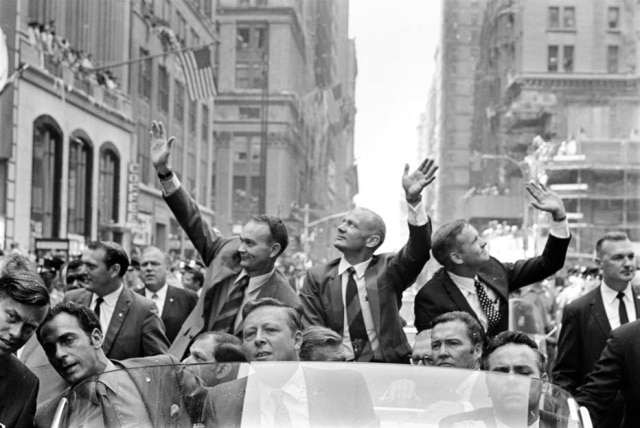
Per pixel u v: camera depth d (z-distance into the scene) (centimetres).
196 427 349
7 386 432
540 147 7550
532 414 351
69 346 439
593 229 7350
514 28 9319
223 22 9456
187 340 647
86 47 3828
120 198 3975
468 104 11356
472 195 9119
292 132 9656
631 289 668
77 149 3462
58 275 1366
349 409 345
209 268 659
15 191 2825
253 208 9350
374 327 646
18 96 2814
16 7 2722
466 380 355
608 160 7462
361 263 662
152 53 4709
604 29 8844
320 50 11775
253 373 355
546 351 1134
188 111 5653
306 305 666
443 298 662
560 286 3022
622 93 8769
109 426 353
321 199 10456
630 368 534
